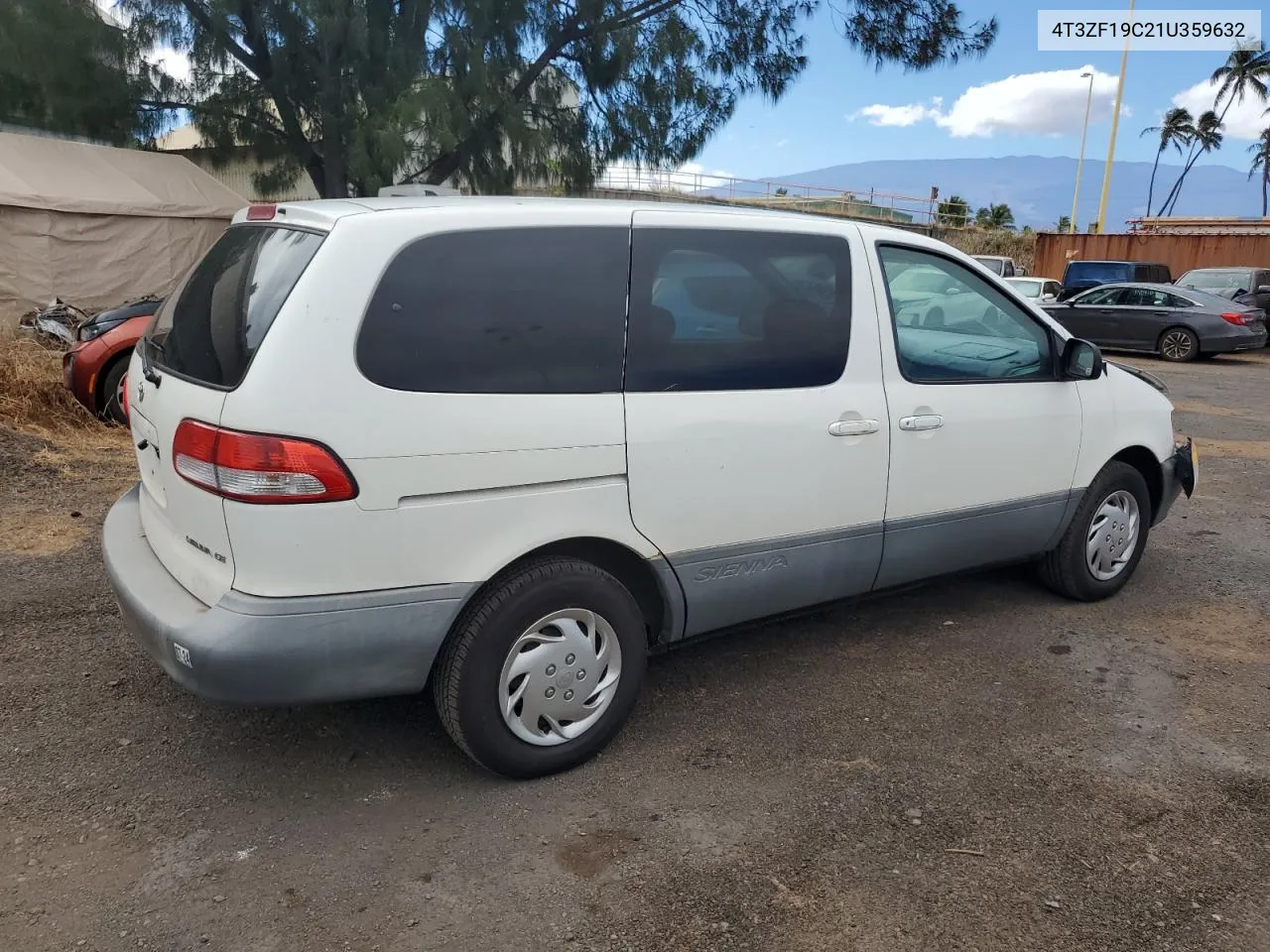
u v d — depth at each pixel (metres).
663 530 3.17
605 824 2.85
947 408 3.86
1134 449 4.75
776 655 4.07
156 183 13.41
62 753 3.13
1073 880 2.65
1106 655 4.13
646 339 3.09
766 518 3.39
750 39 13.58
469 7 11.78
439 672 2.90
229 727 3.34
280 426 2.51
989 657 4.09
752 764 3.20
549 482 2.89
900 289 3.79
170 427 2.83
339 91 12.16
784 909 2.50
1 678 3.59
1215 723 3.55
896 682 3.83
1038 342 4.28
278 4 11.52
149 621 2.72
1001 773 3.18
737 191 28.00
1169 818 2.94
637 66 13.15
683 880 2.61
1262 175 52.12
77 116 12.59
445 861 2.67
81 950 2.29
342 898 2.50
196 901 2.47
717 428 3.21
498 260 2.85
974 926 2.46
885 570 3.84
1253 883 2.65
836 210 29.27
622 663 3.17
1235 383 13.88
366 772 3.10
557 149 13.59
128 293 12.84
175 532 2.92
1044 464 4.27
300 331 2.55
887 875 2.65
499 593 2.88
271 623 2.56
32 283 11.80
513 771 3.01
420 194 3.19
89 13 11.83
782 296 3.41
